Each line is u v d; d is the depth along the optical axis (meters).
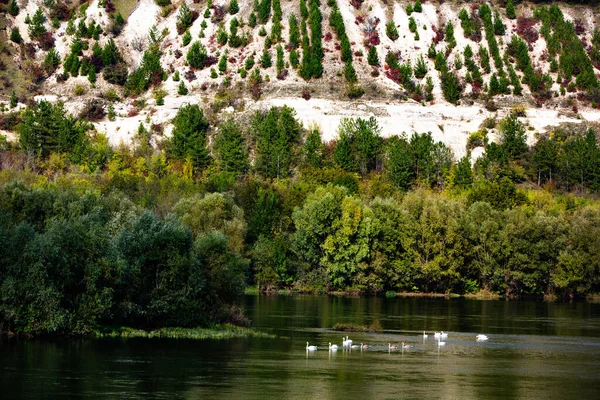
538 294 139.25
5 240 70.38
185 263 75.56
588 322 96.75
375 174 168.88
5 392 50.84
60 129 167.88
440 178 170.88
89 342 69.19
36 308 68.38
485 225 133.88
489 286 138.88
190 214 119.69
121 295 74.06
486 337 79.56
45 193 95.25
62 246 70.75
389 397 52.69
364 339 78.50
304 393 53.09
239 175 165.25
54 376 55.75
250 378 57.31
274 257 132.62
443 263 131.75
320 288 132.00
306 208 133.75
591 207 141.62
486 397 53.62
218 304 81.94
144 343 69.94
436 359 67.81
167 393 51.91
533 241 133.75
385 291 138.00
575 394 55.06
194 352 67.00
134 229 77.31
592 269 131.25
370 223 129.75
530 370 63.59
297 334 80.62
